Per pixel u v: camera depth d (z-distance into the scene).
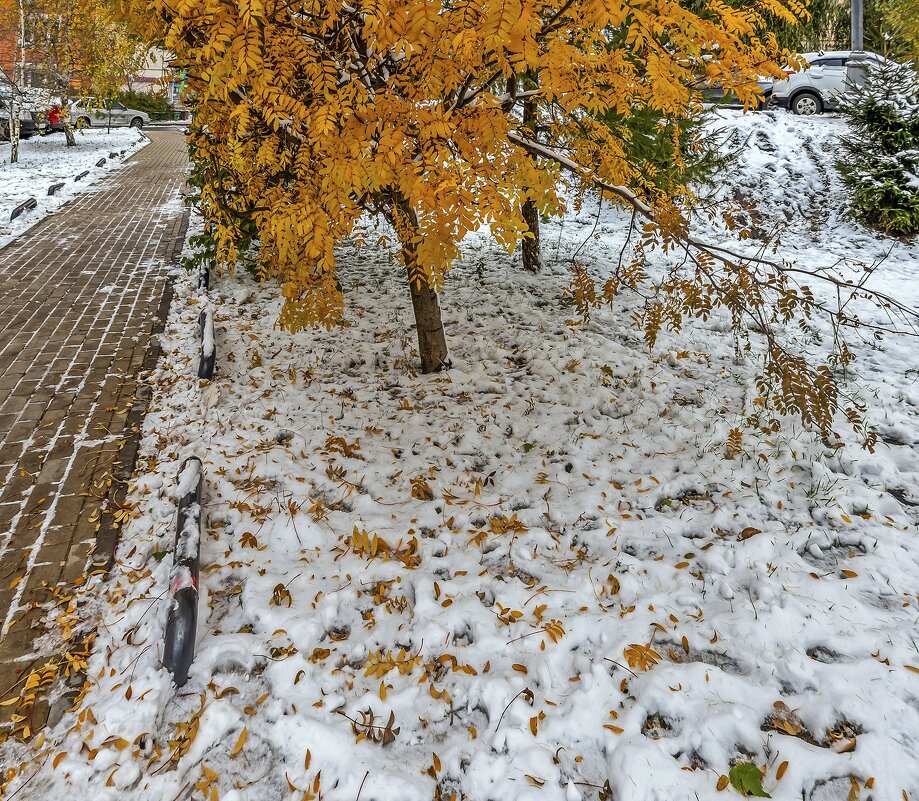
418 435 4.55
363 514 3.71
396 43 2.42
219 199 3.79
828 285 7.89
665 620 2.81
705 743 2.22
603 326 6.48
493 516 3.67
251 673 2.62
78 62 17.83
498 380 5.38
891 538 3.31
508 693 2.44
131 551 3.28
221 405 4.89
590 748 2.27
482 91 2.86
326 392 5.20
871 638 2.66
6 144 20.64
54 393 5.00
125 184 15.01
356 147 2.60
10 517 3.55
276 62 2.61
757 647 2.65
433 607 2.92
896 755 2.12
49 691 2.53
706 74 3.11
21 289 7.48
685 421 4.62
